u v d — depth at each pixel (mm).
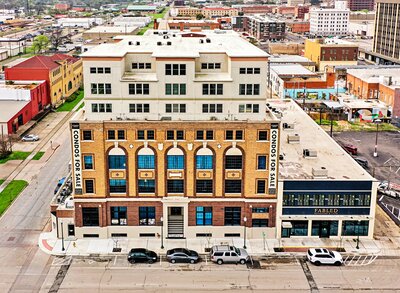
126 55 78562
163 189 76875
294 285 65875
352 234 78750
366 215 77875
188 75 74312
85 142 74562
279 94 181125
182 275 68312
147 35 110375
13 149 125938
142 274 68438
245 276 68125
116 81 74375
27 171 109938
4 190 98188
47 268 69812
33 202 92438
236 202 77375
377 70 187375
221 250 72062
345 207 77500
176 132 74812
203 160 76062
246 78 74438
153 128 74562
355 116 157500
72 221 77812
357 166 84188
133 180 76500
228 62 76688
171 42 90688
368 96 168500
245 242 76875
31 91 150875
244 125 74438
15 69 164125
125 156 75688
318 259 70625
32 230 81188
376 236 79625
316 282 66562
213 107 75562
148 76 76812
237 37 107875
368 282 66625
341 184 76625
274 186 76438
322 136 102938
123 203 77312
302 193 76875
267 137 74812
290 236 78688
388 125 152625
